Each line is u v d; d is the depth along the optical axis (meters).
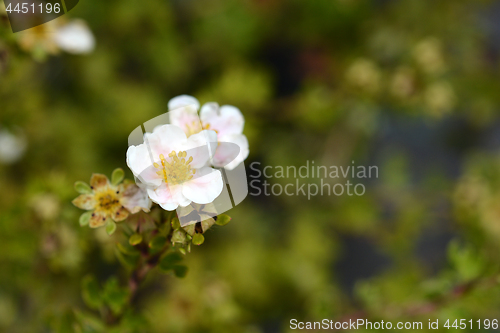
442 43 0.80
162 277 0.63
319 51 0.80
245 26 0.75
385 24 0.78
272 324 0.77
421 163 0.94
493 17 0.90
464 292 0.41
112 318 0.38
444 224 0.83
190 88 0.77
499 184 0.75
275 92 0.82
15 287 0.54
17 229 0.42
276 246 0.78
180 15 0.76
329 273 0.78
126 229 0.34
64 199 0.42
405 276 0.60
